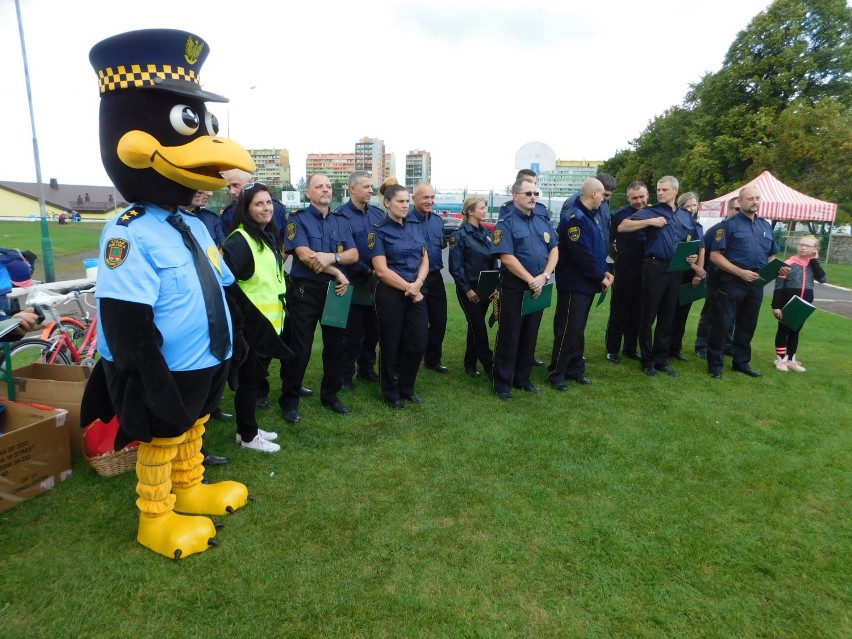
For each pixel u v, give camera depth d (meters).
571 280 4.53
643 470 3.18
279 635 1.90
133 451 2.98
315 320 3.70
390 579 2.19
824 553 2.46
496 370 4.39
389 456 3.26
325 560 2.29
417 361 4.14
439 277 4.95
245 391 3.16
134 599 2.04
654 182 32.62
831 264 17.31
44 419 2.73
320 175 3.79
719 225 5.01
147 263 2.03
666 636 1.95
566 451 3.39
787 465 3.29
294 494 2.81
